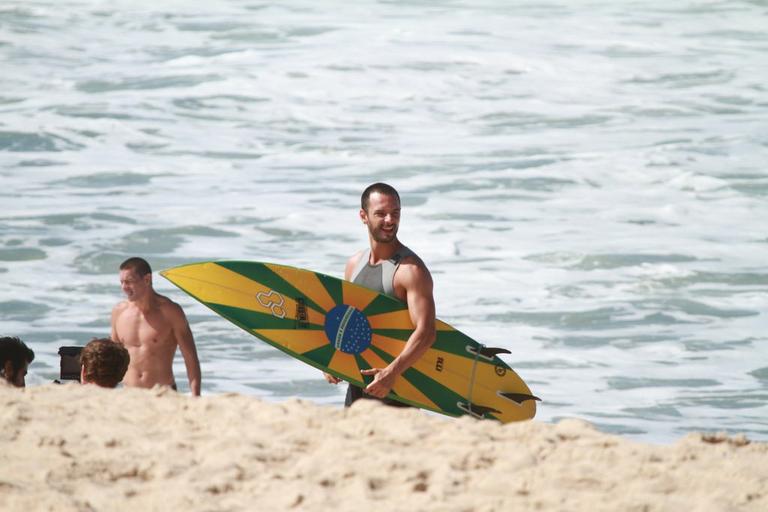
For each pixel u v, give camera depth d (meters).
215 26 101.94
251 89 84.62
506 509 11.79
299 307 23.75
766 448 14.34
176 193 62.72
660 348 42.22
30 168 67.06
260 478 12.74
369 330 23.02
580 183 65.25
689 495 12.40
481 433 14.38
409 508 11.73
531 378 39.09
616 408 36.38
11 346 21.97
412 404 23.83
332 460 13.23
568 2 113.19
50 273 49.69
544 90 86.06
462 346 24.61
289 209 60.06
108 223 56.88
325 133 76.00
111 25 101.75
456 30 101.38
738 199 62.59
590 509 11.80
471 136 75.38
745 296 48.28
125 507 12.05
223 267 24.67
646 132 75.62
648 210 60.59
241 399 15.88
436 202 61.72
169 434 14.56
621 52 96.06
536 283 49.75
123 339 24.66
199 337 42.50
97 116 77.38
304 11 107.62
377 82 87.00
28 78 85.94
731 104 82.75
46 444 13.99
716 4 111.94
